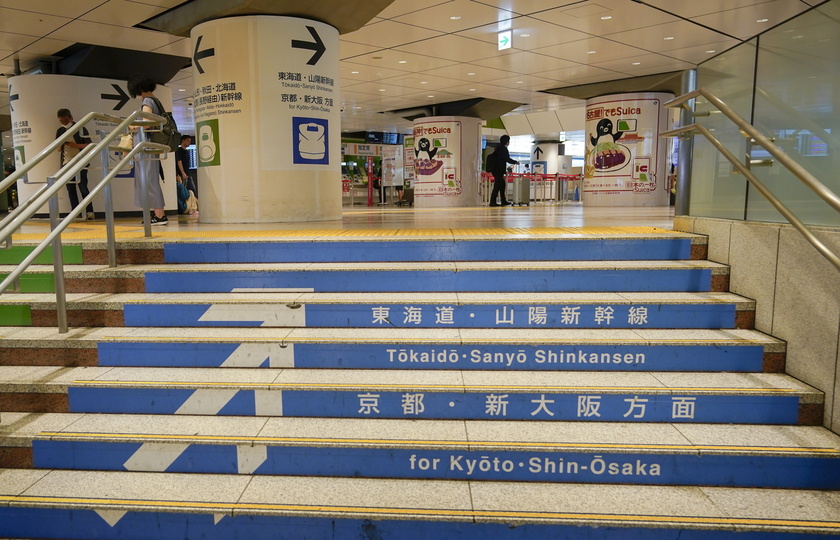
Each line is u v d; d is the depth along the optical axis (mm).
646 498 2355
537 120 24203
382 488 2439
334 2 6059
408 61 10609
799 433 2570
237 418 2793
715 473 2439
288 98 6367
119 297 3520
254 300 3359
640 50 9867
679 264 3588
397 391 2762
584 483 2480
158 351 3088
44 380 2889
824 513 2234
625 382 2822
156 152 4367
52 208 3436
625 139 13367
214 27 6266
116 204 9641
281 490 2426
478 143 16516
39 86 9141
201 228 5477
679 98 3607
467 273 3576
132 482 2496
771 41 3152
